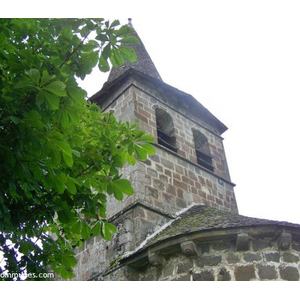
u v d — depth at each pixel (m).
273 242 9.59
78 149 6.13
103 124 7.29
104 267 12.01
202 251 9.74
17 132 4.89
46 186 5.25
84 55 6.04
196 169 15.30
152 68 18.66
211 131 17.86
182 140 15.89
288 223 9.51
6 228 5.20
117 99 16.05
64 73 5.81
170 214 12.89
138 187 12.68
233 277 9.18
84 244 13.45
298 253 9.53
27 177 5.08
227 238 9.62
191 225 10.60
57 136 4.95
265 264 9.27
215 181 15.79
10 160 4.90
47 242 6.64
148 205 12.46
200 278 9.37
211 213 12.15
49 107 4.91
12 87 5.01
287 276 9.12
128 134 6.98
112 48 6.05
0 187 5.08
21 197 5.51
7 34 5.41
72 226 6.49
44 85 4.59
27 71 4.58
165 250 10.00
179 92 16.73
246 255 9.44
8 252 5.98
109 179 6.28
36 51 5.91
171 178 14.00
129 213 12.28
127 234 11.75
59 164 5.44
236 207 15.79
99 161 6.26
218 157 17.19
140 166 13.23
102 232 6.59
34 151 5.03
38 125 4.77
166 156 14.44
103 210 6.48
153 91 16.28
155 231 12.05
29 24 5.83
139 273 10.62
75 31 5.99
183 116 16.91
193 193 14.41
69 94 5.17
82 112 6.96
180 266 9.76
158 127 15.69
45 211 6.08
